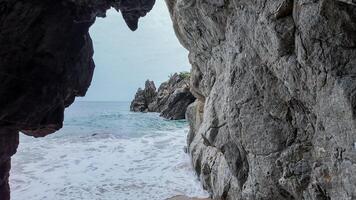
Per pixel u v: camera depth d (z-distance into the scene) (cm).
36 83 933
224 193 904
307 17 447
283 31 504
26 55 874
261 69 625
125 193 1110
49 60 949
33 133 1134
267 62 592
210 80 1097
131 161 1585
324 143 465
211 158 1112
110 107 8269
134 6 1066
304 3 452
